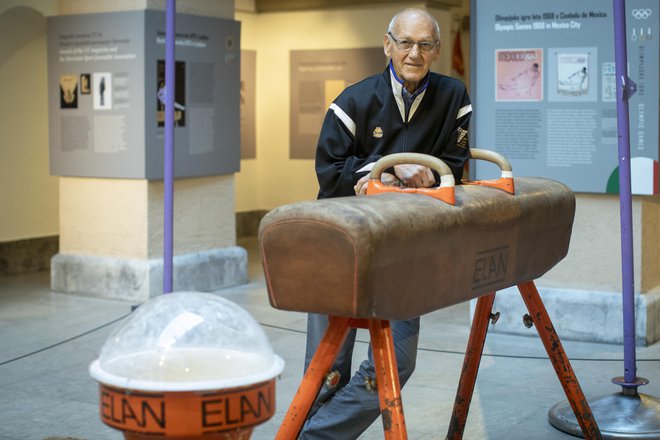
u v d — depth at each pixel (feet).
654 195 22.39
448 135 11.94
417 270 9.18
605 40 21.74
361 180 11.27
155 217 28.14
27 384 18.86
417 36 11.43
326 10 40.55
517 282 11.62
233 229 30.73
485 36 22.79
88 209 28.89
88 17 28.32
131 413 5.74
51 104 29.22
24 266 33.30
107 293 28.30
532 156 22.62
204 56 29.22
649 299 21.67
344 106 11.86
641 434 14.74
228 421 5.74
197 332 5.90
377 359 9.16
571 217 12.54
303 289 8.73
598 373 19.24
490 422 16.07
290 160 41.91
